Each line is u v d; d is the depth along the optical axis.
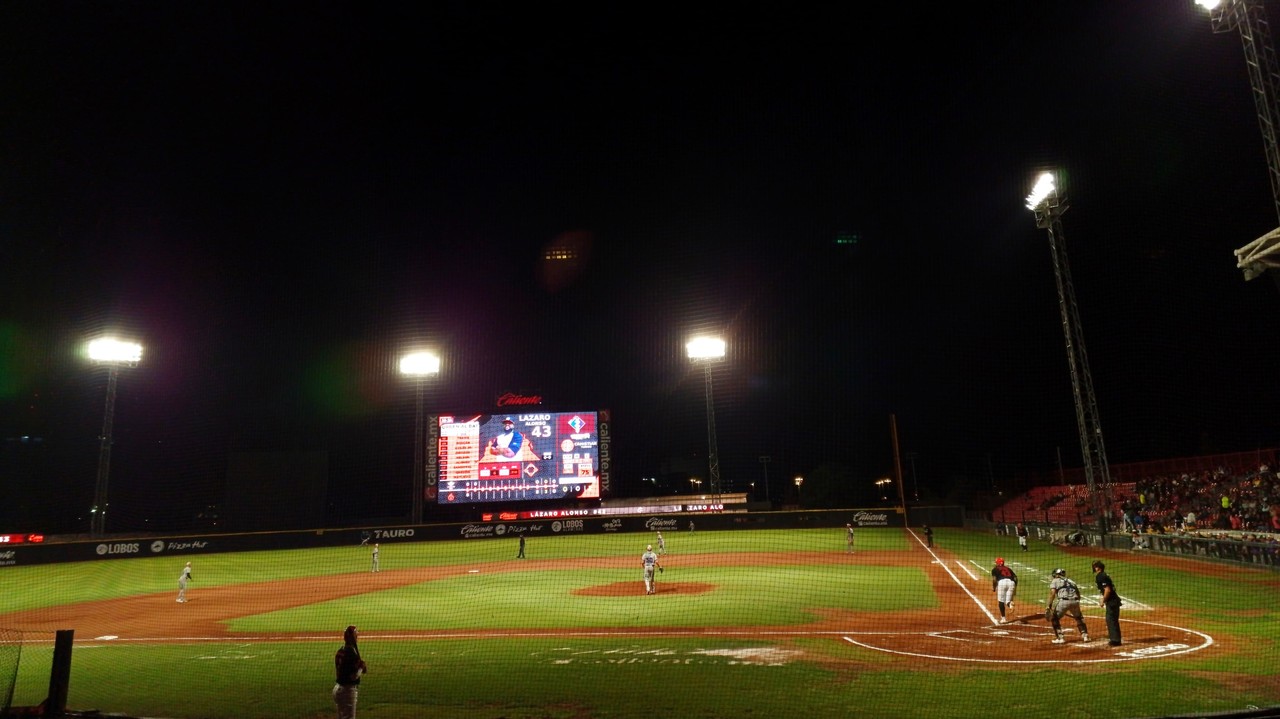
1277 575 21.98
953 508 55.03
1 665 15.67
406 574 35.31
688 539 49.59
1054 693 10.52
